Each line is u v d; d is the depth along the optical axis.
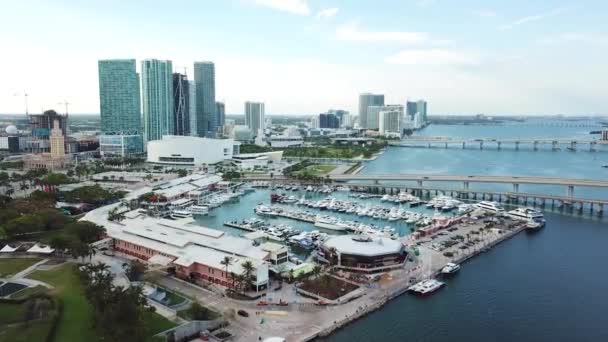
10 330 158.50
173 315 178.12
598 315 195.50
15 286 199.62
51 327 159.88
